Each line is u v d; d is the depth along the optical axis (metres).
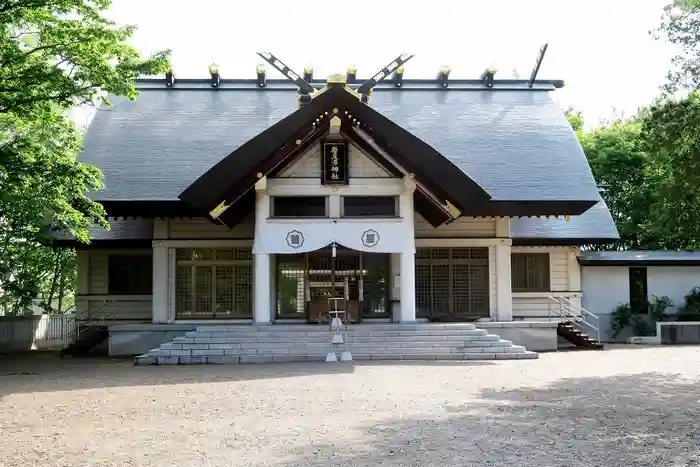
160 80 34.56
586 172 29.20
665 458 9.08
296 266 27.05
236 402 13.60
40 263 33.09
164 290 27.34
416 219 28.56
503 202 26.78
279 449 9.63
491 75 35.50
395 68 24.94
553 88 35.38
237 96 33.88
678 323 30.03
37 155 19.69
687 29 19.42
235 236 27.61
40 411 12.92
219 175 22.72
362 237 24.09
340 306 26.42
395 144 23.31
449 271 28.59
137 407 13.23
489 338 22.86
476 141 31.02
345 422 11.48
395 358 21.91
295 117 22.84
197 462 8.99
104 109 32.28
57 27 19.56
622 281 31.91
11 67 19.41
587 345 26.97
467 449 9.58
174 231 27.66
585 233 30.44
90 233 28.77
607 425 11.19
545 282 30.91
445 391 14.87
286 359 21.61
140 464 8.94
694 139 19.23
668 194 19.98
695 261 31.66
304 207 24.66
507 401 13.52
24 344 31.33
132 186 27.25
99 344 28.80
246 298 27.59
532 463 8.84
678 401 13.54
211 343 22.27
